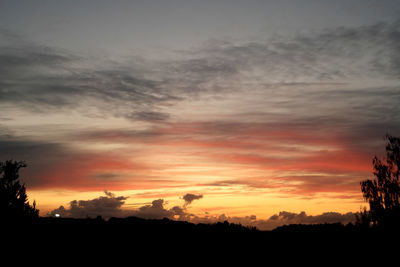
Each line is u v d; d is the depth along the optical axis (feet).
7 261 73.41
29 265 76.89
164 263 100.63
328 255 90.79
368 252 65.82
